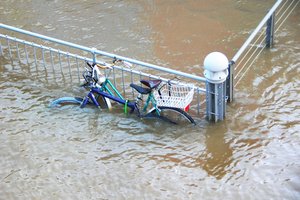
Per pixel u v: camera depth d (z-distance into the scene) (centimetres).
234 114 957
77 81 1088
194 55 1156
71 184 827
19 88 1073
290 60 1109
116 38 1241
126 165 859
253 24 1262
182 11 1341
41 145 913
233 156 864
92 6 1396
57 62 1155
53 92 1056
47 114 991
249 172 830
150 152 884
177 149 888
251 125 928
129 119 966
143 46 1202
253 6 1345
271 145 880
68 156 885
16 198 808
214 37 1220
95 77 994
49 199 801
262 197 782
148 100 959
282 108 966
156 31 1260
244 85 1038
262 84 1038
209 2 1375
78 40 1241
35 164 872
